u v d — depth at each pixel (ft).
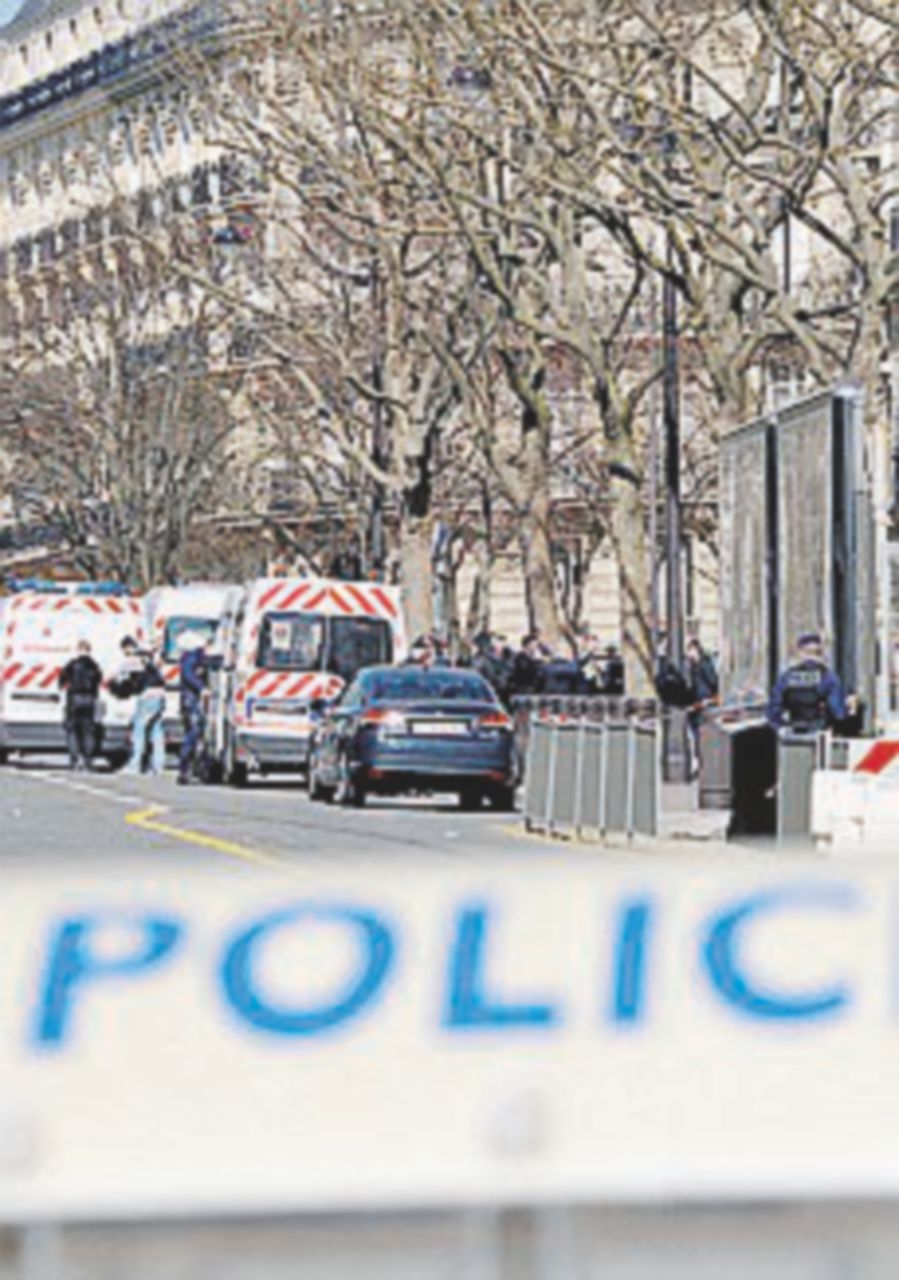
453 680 251.60
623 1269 32.12
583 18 272.92
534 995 31.55
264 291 456.86
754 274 246.68
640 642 294.25
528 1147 31.50
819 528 169.48
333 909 31.45
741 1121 31.94
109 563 521.24
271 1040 31.14
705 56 353.31
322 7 311.06
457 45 276.21
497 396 456.45
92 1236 30.94
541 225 284.20
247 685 293.64
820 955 32.22
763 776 179.32
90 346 588.91
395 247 325.62
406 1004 31.42
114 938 31.04
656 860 35.40
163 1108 30.83
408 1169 31.22
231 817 228.22
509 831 213.87
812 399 171.22
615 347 435.94
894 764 151.64
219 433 513.45
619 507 294.25
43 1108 30.71
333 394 425.28
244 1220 31.17
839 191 254.06
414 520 352.49
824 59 272.92
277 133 362.74
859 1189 31.83
